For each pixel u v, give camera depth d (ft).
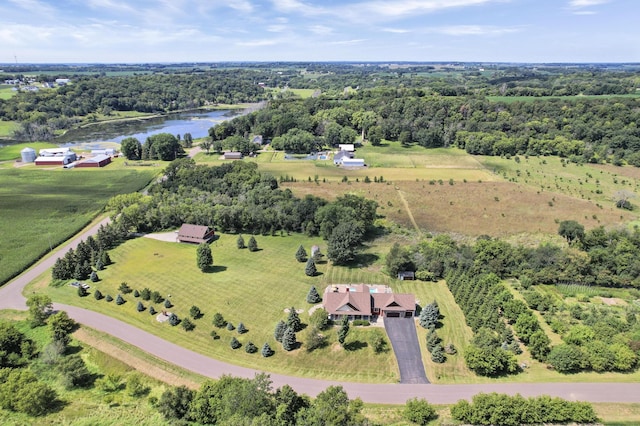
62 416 196.44
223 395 189.67
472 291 291.79
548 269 318.86
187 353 241.35
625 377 222.28
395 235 406.82
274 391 210.79
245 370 228.63
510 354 225.97
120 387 216.33
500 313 275.39
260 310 281.33
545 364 234.38
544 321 271.28
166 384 217.77
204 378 221.66
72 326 262.47
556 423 188.65
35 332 258.57
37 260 351.46
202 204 423.23
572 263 317.83
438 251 336.70
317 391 213.46
